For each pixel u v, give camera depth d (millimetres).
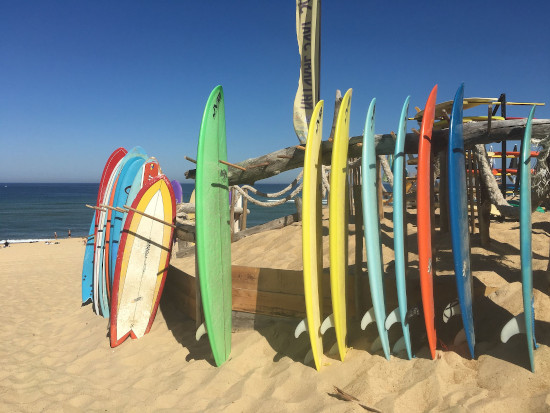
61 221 49375
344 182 3143
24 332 5180
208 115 3246
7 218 53250
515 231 4789
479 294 3213
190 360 3502
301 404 2578
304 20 5191
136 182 5273
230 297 3680
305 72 5168
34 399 3188
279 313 3660
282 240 6117
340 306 2926
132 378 3402
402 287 2703
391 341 3100
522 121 3109
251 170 4086
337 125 2799
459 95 2607
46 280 8945
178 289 4684
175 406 2844
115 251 5043
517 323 2461
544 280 3182
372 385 2576
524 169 2389
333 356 3059
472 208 4707
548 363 2383
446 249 4277
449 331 3066
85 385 3342
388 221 5785
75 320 5449
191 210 8445
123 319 4191
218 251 3436
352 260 4516
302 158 3957
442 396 2359
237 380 3043
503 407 2178
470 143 3268
